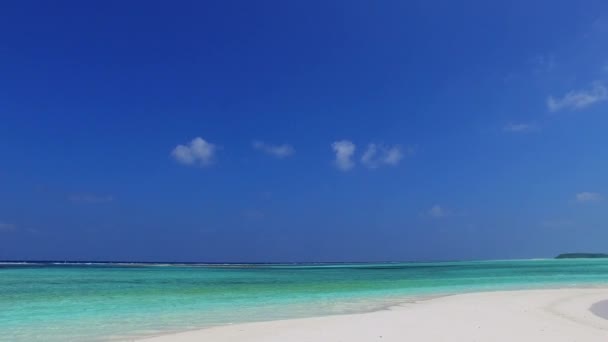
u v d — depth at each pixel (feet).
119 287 122.72
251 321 61.46
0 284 130.93
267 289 117.39
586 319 58.34
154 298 93.61
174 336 47.37
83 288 118.52
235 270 272.10
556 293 95.09
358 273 228.22
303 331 48.03
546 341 42.93
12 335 51.21
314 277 183.11
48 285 127.85
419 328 49.37
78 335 50.98
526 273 207.72
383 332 47.16
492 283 139.13
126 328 55.72
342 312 70.33
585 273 203.21
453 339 43.70
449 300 82.58
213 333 48.16
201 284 136.67
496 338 44.21
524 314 61.46
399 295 98.89
